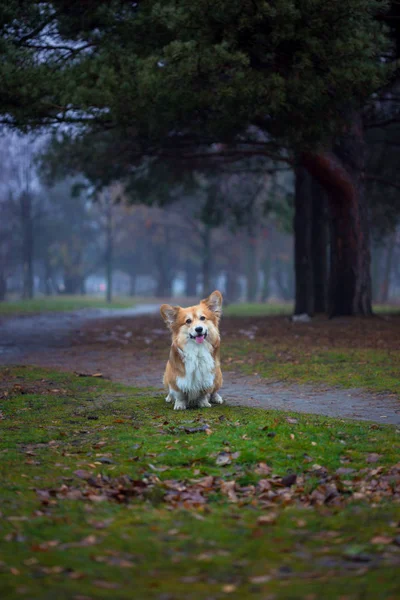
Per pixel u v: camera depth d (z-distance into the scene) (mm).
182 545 4449
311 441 7082
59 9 16547
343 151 21609
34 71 14812
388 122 22406
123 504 5426
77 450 7004
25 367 13484
